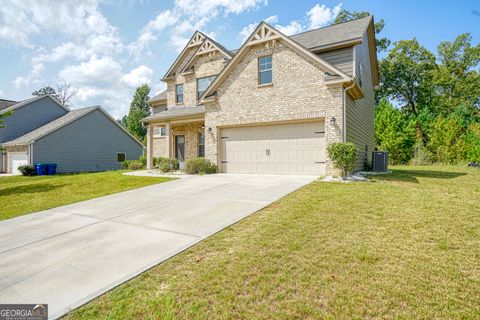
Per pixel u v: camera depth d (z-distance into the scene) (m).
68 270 3.49
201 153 17.30
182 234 4.70
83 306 2.72
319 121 10.95
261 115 11.94
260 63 12.10
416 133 26.56
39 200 8.79
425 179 10.40
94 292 2.96
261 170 12.24
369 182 9.12
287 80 11.34
